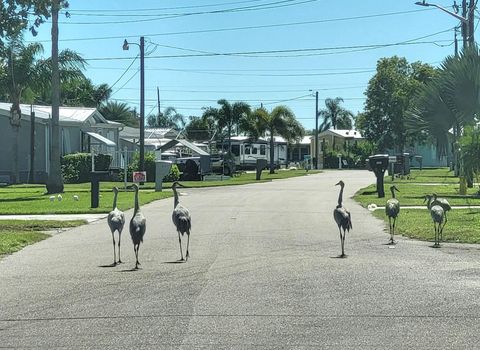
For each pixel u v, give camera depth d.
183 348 6.64
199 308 8.38
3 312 8.32
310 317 7.88
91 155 41.19
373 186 33.97
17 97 38.75
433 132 27.98
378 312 8.09
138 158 43.50
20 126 39.91
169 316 7.99
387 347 6.62
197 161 45.97
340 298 8.88
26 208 22.64
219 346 6.70
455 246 13.76
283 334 7.13
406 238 15.09
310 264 11.61
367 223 17.94
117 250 13.52
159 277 10.52
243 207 23.12
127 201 25.33
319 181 42.19
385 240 14.78
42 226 17.61
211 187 36.00
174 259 12.30
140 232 11.33
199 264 11.70
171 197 28.09
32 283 10.18
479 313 8.01
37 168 42.09
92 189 22.70
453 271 10.83
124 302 8.79
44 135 42.06
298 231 16.41
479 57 26.05
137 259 11.52
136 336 7.12
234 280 10.19
